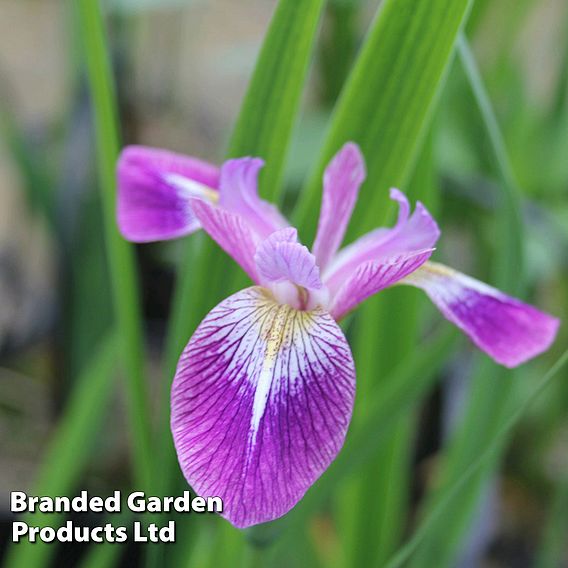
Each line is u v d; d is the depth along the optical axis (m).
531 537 0.59
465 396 0.54
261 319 0.35
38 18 1.03
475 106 0.42
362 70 0.38
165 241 0.68
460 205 0.57
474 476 0.43
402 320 0.44
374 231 0.38
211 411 0.33
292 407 0.33
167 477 0.39
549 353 0.60
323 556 0.52
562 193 0.60
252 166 0.37
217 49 0.94
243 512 0.32
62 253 0.56
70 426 0.45
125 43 0.61
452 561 0.47
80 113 0.55
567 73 0.60
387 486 0.45
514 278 0.40
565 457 0.64
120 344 0.43
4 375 0.68
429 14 0.37
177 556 0.40
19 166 0.58
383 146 0.39
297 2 0.38
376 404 0.40
